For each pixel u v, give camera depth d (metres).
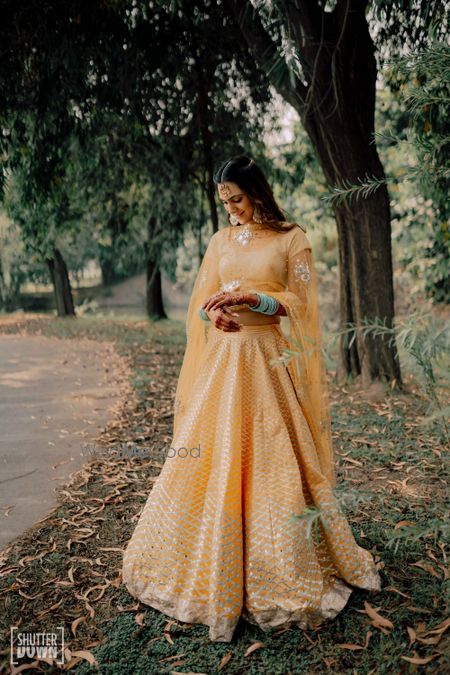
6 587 2.24
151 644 1.90
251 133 8.01
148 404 5.18
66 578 2.31
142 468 3.54
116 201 9.63
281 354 2.12
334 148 4.70
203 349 2.33
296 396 2.12
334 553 2.08
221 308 2.01
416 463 3.46
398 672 1.73
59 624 2.02
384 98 8.24
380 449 3.72
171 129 7.68
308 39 4.12
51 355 8.32
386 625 1.94
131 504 3.01
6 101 5.54
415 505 2.87
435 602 2.04
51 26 5.03
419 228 7.82
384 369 5.17
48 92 5.44
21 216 9.08
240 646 1.87
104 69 5.62
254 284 2.09
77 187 8.58
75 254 14.82
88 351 8.68
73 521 2.81
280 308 2.04
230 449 1.99
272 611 1.91
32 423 4.66
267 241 2.09
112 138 7.59
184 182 8.59
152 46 5.85
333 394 5.16
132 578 2.12
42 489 3.24
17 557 2.47
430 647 1.83
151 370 6.95
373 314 5.14
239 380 2.07
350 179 4.79
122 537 2.64
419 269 7.93
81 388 6.02
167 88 7.00
